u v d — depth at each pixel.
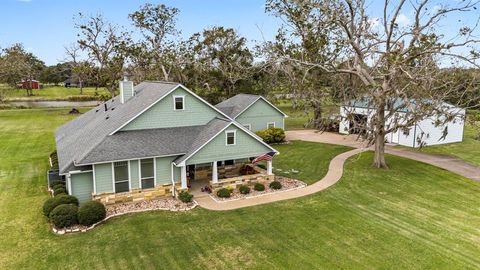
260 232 14.98
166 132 20.52
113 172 18.16
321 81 28.03
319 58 26.55
